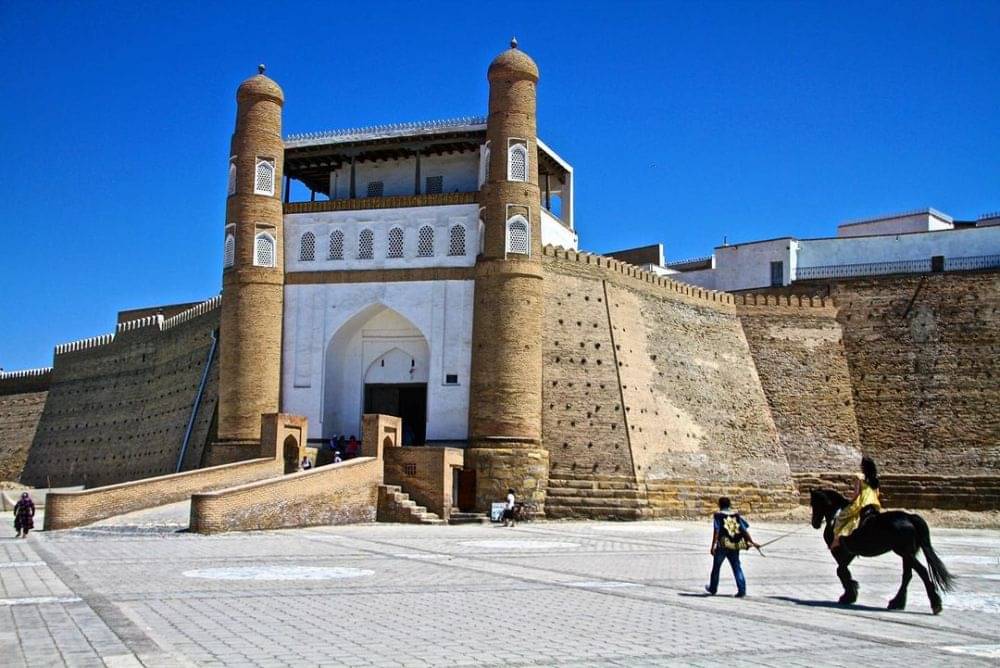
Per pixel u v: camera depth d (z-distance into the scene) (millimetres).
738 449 39719
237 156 36250
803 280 46312
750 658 8625
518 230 33844
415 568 15758
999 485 39406
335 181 38844
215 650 8422
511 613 10984
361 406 36344
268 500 24359
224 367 35344
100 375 57344
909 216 54219
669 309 40188
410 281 35438
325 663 7988
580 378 34844
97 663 7805
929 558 11859
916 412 41750
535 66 34969
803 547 23703
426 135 35844
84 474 55000
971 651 9219
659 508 34406
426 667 7922
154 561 16172
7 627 9414
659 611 11461
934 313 43375
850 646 9359
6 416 64438
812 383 42781
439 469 30031
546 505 33094
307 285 36281
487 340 33438
